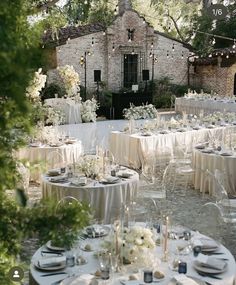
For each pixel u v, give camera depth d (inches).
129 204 257.8
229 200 297.6
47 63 72.5
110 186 271.0
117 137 448.5
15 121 74.7
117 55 886.4
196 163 362.6
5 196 81.7
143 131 455.8
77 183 271.0
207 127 494.3
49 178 284.5
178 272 151.9
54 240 80.1
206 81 960.9
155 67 930.1
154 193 306.0
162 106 909.2
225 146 378.0
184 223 274.8
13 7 73.2
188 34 1225.4
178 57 950.4
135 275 147.9
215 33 1087.6
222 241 247.8
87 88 860.0
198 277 149.6
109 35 869.2
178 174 371.2
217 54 912.3
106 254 153.8
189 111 821.2
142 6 1188.5
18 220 79.0
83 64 845.2
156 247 173.0
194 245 172.4
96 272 149.3
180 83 959.6
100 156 307.4
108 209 271.1
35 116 85.3
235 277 152.8
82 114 675.4
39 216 80.0
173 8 1198.3
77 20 957.8
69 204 85.1
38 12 86.6
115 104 799.1
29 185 366.0
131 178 289.9
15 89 65.0
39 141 381.1
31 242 231.5
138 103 817.5
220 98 811.4
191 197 341.7
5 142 75.9
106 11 1024.9
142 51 912.9
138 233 157.1
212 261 154.9
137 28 900.6
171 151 410.3
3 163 75.6
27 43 76.2
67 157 379.2
